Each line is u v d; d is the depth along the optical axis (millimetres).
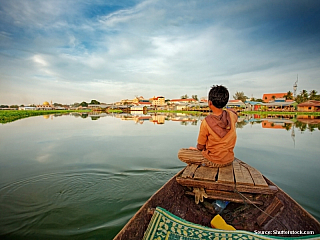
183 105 74750
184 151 3312
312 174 4992
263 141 9438
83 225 3082
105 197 3943
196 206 2998
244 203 2854
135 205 3646
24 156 6785
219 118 2924
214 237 1972
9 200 3820
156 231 2104
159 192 2732
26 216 3311
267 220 2555
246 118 27094
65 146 8320
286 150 7578
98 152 7277
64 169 5457
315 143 8953
